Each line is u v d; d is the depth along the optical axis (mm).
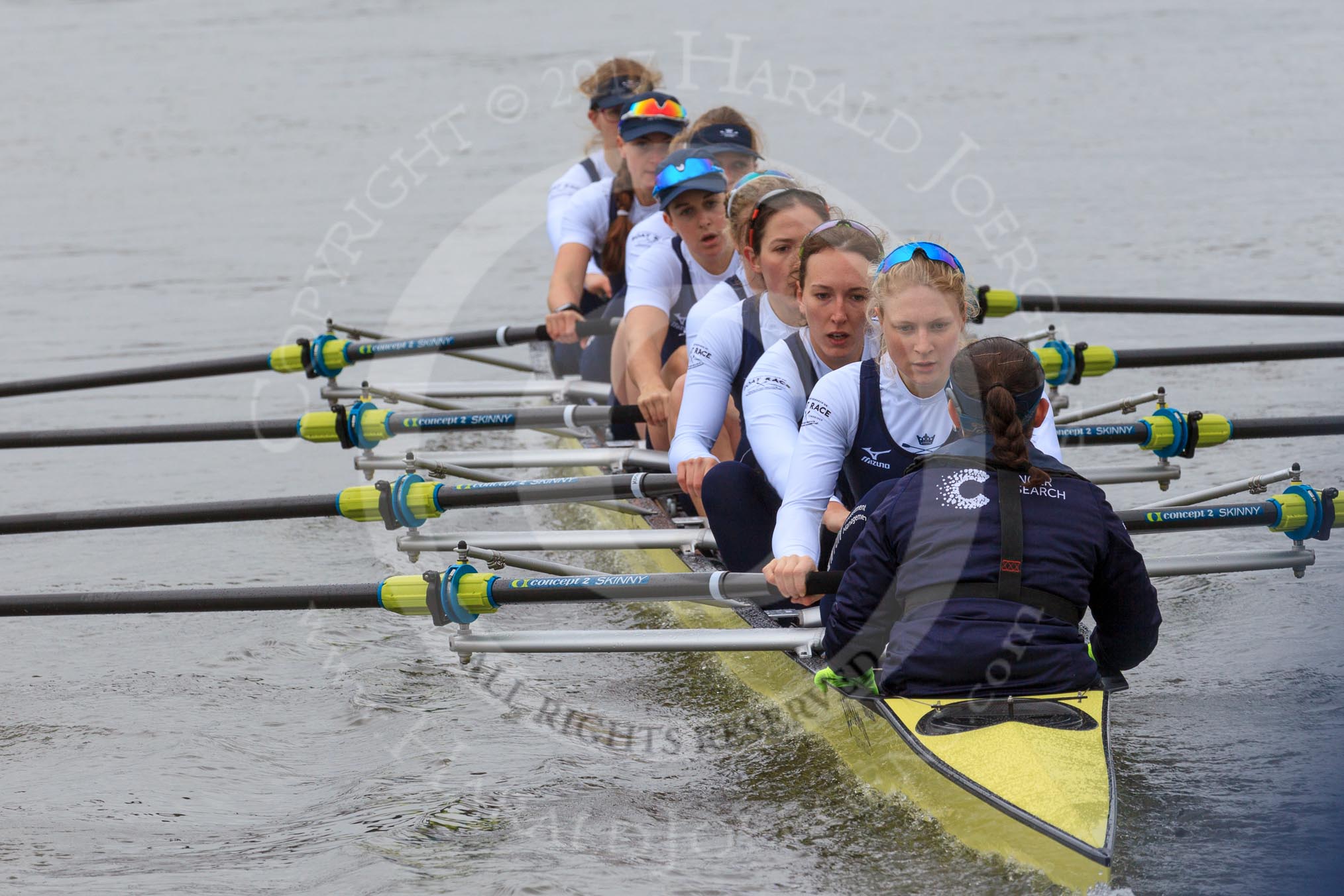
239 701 23625
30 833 18891
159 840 18625
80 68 138125
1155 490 32969
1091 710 16641
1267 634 24078
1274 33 125688
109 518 26172
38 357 51469
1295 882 15656
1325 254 57125
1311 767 18812
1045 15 147250
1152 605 17594
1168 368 44188
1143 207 67688
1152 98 98438
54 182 87750
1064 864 14977
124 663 25594
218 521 25609
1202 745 19812
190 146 97688
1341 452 34875
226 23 168250
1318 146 79625
